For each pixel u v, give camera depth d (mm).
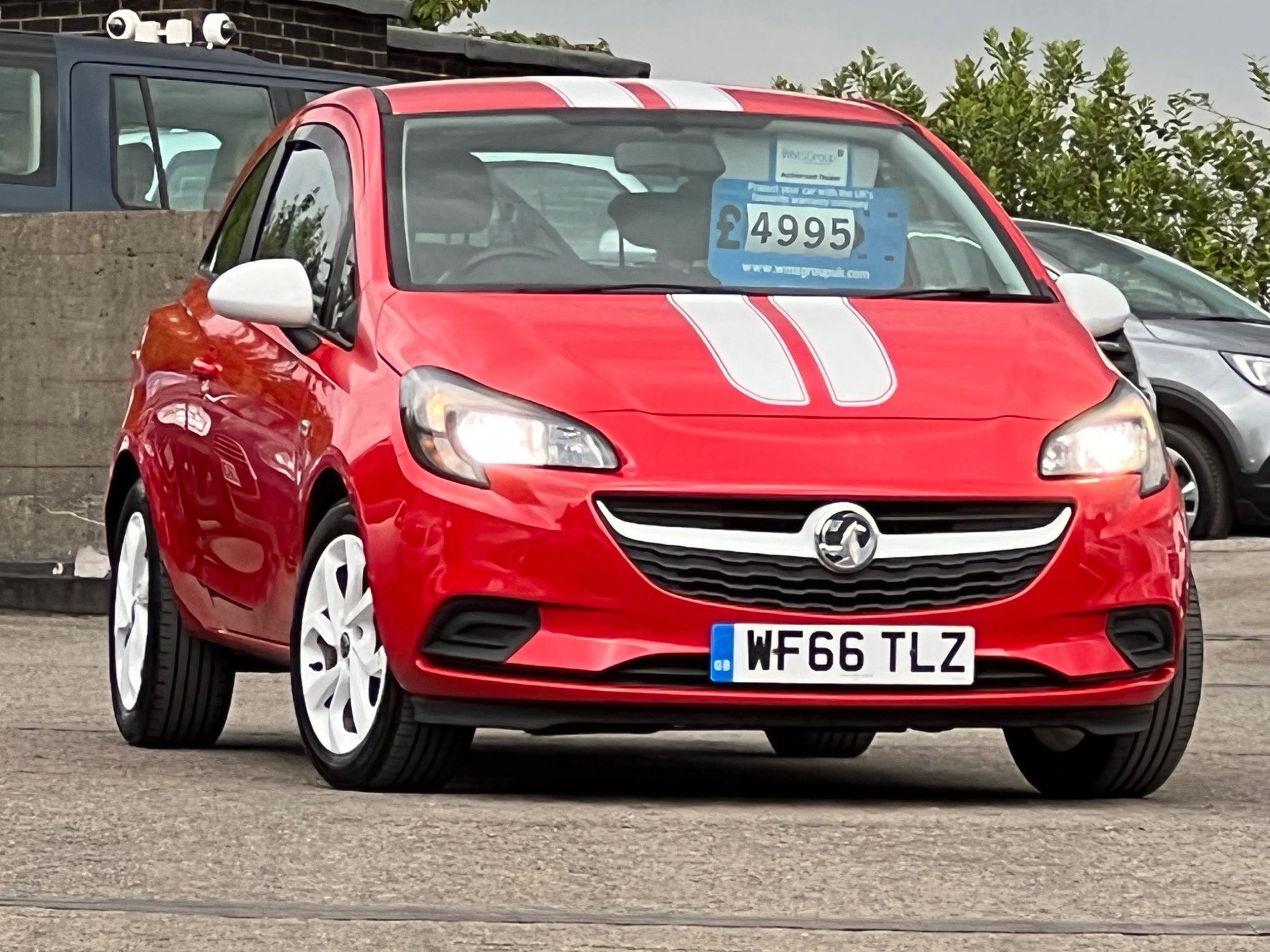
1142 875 6715
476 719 7871
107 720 11055
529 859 6766
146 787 8203
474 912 6047
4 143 19375
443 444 7930
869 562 7789
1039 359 8516
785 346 8305
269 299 8898
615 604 7730
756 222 9219
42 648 14203
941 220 9508
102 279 17266
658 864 6727
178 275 17094
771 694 7770
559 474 7793
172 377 10289
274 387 9117
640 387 8008
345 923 5891
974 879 6609
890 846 7102
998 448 8008
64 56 19672
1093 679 8016
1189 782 9133
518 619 7805
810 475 7793
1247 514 20719
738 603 7750
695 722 7820
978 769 9930
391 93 9945
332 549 8430
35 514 17469
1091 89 31781
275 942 5688
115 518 10984
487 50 31562
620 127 9586
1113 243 22109
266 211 10281
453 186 9188
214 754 9914
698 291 8852
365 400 8305
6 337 17484
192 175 20125
